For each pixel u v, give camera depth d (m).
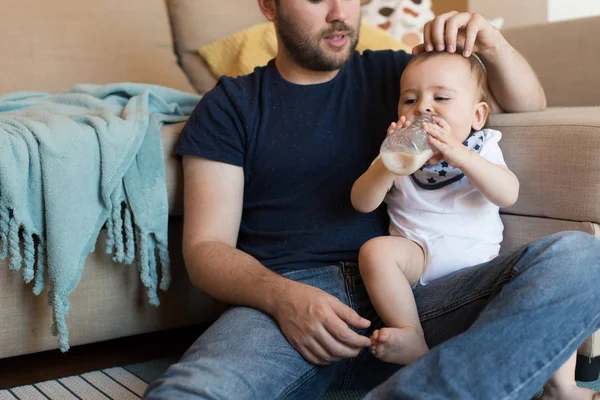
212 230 1.22
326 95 1.29
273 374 0.96
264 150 1.26
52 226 1.25
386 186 1.11
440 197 1.14
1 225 1.24
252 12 2.34
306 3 1.23
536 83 1.33
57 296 1.26
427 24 1.21
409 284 1.10
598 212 1.13
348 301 1.13
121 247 1.34
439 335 1.07
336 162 1.25
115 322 1.43
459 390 0.79
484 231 1.14
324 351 0.99
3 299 1.33
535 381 0.82
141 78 2.07
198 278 1.16
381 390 0.83
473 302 1.02
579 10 2.97
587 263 0.88
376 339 0.99
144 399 0.93
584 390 1.04
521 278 0.89
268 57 2.06
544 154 1.19
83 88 1.66
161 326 1.49
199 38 2.25
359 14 1.29
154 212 1.36
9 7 1.98
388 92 1.30
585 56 1.84
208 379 0.90
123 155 1.31
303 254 1.19
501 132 1.26
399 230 1.17
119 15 2.13
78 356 1.58
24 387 1.36
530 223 1.23
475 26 1.19
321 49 1.24
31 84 1.92
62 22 2.03
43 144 1.23
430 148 1.04
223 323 1.06
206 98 1.33
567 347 0.84
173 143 1.41
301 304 1.00
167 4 2.30
